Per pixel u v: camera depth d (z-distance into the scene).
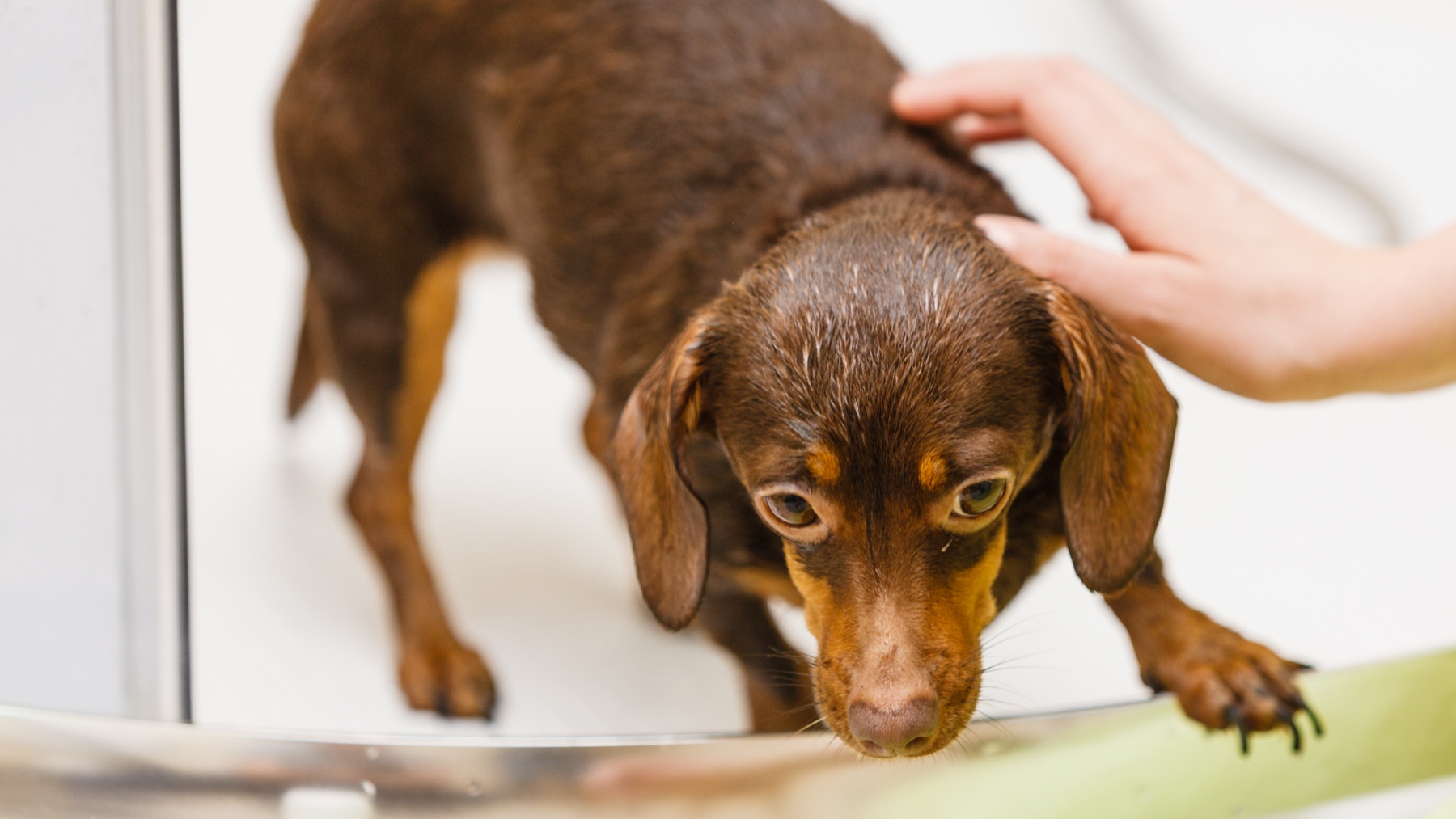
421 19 0.85
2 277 0.72
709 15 0.81
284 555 0.95
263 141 1.04
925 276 0.66
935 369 0.65
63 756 0.65
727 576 0.74
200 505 0.96
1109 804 0.68
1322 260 0.73
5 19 0.70
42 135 0.71
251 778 0.65
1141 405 0.67
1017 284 0.67
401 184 0.87
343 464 1.00
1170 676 0.73
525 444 1.02
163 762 0.65
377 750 0.65
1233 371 0.73
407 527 0.90
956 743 0.66
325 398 1.02
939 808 0.66
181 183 0.74
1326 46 1.25
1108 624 0.90
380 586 0.94
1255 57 1.22
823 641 0.67
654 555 0.69
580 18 0.82
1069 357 0.66
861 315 0.66
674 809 0.65
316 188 0.87
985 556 0.67
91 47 0.71
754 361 0.66
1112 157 0.77
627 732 0.88
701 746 0.66
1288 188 1.16
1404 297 0.72
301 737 0.65
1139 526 0.67
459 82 0.84
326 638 0.91
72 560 0.74
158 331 0.73
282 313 1.03
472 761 0.65
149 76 0.72
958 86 0.78
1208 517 0.96
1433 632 0.89
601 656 0.91
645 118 0.79
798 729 0.76
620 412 0.76
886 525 0.65
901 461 0.65
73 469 0.74
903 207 0.71
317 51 0.87
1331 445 1.00
